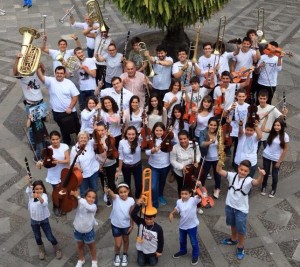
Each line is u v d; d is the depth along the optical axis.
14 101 11.31
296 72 12.51
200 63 9.69
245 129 7.73
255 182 6.49
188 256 7.04
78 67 9.84
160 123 7.48
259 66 9.85
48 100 11.24
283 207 8.04
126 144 7.53
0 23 15.98
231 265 6.91
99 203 8.09
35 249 7.24
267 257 7.04
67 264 6.96
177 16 10.75
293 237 7.41
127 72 9.17
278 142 7.80
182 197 6.46
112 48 9.96
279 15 16.50
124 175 7.80
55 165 7.46
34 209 6.57
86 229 6.42
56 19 16.27
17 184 8.62
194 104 8.32
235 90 8.84
